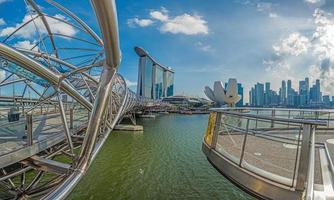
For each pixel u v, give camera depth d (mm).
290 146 7434
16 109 16359
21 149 6359
